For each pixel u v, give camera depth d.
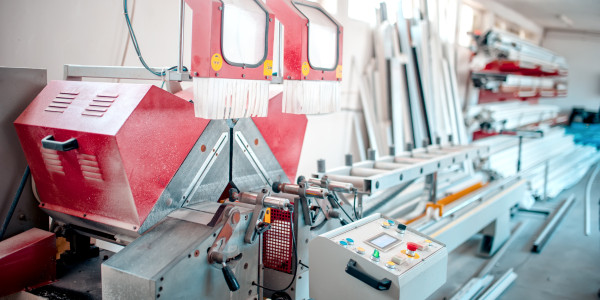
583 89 12.64
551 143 8.46
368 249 1.71
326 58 1.94
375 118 5.32
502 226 4.43
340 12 4.70
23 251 1.63
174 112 1.57
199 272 1.46
